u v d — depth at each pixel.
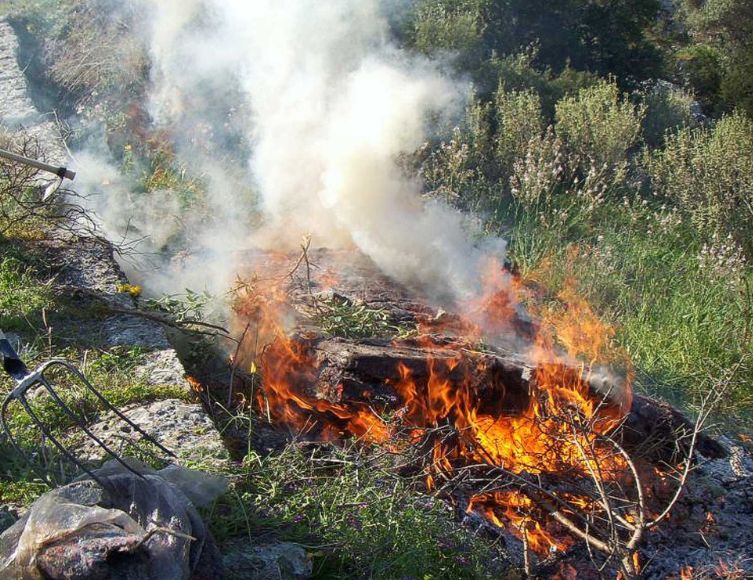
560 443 4.60
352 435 4.71
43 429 3.23
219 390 5.02
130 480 3.29
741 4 20.67
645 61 15.03
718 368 6.76
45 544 2.96
